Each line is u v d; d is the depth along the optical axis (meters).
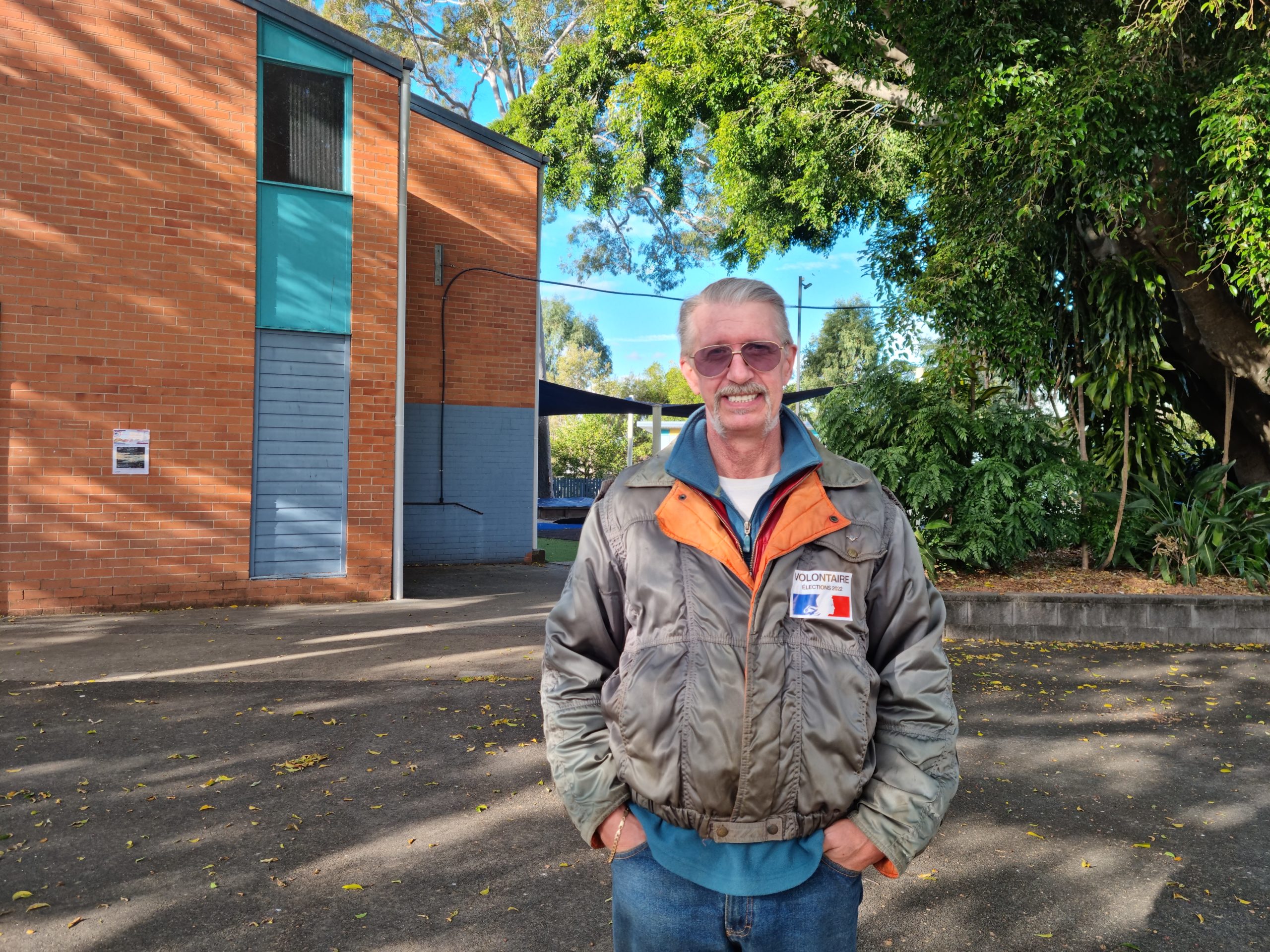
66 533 9.20
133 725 5.45
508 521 15.08
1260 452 11.71
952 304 9.75
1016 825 4.10
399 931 3.08
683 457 1.80
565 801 1.79
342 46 10.40
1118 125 8.45
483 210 14.85
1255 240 7.80
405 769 4.73
